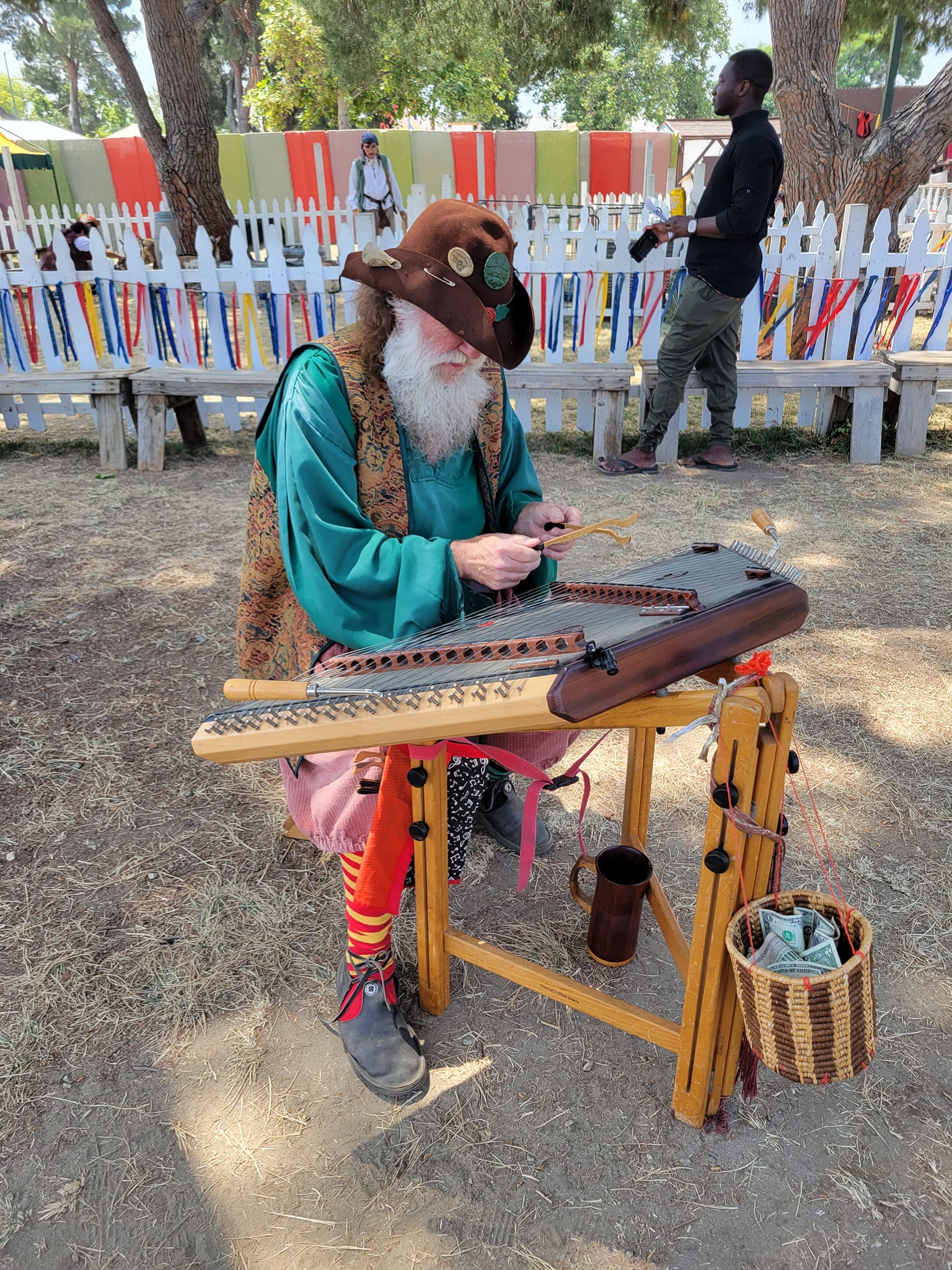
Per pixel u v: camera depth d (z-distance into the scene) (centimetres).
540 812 264
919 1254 149
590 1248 150
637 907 200
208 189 1020
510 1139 168
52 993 200
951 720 303
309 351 168
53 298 615
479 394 171
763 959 138
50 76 4709
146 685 330
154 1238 153
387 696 129
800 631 362
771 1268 146
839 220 696
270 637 190
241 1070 183
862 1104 175
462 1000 200
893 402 647
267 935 217
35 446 659
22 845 248
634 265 591
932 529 466
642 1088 178
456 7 1359
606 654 123
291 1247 150
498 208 1280
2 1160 165
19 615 384
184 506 525
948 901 226
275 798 269
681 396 555
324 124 2892
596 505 510
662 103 4631
